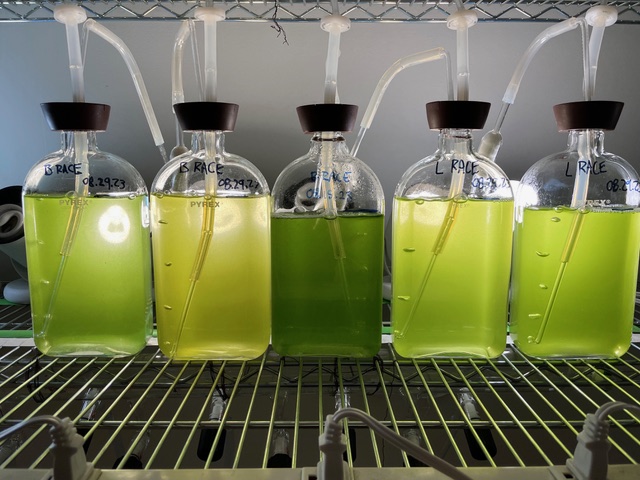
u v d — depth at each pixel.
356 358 0.66
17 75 0.96
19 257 0.86
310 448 0.67
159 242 0.63
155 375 0.64
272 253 0.64
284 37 0.92
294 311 0.64
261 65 0.95
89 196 0.63
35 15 0.92
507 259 0.64
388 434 0.36
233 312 0.63
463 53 0.60
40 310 0.65
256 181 0.63
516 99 0.97
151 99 0.96
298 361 0.67
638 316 0.82
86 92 0.96
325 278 0.64
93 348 0.65
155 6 0.79
